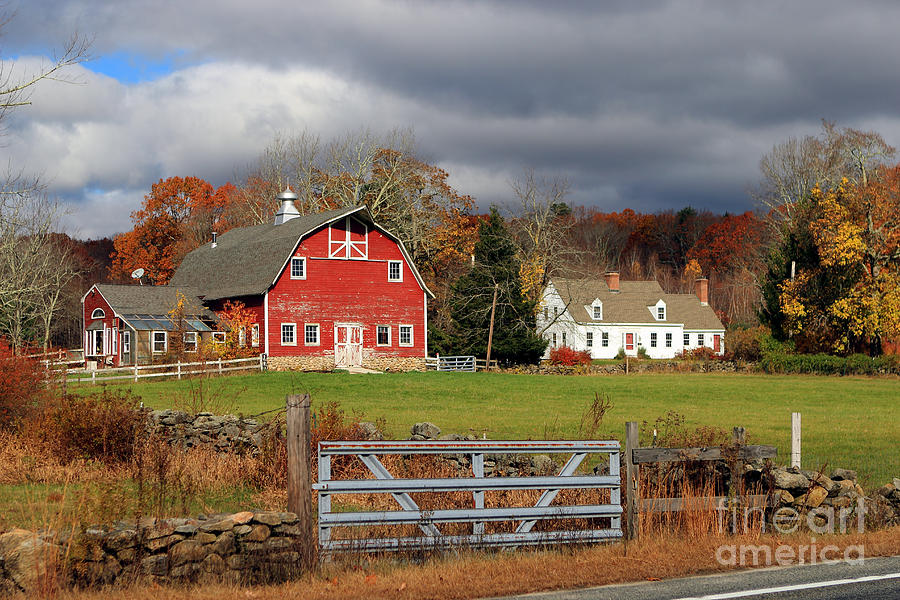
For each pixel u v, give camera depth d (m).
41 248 52.78
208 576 9.02
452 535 10.51
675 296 89.56
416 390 39.53
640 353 84.44
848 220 59.91
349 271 52.00
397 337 53.59
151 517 9.37
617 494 11.16
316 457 14.69
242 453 16.78
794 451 13.99
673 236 129.88
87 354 54.25
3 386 18.67
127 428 16.44
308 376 43.94
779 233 72.62
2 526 9.72
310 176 74.19
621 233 130.25
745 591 9.09
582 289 79.38
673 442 13.61
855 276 59.38
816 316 61.25
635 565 10.01
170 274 84.50
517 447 10.76
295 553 9.47
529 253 65.56
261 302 49.41
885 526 12.46
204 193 90.19
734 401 39.22
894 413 34.72
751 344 65.00
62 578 8.52
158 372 43.22
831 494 12.48
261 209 77.56
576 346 83.31
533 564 9.88
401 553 10.05
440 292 71.44
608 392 42.06
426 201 73.06
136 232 86.75
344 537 10.30
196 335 50.00
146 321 49.25
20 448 16.53
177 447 16.45
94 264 87.00
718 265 115.31
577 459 11.02
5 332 50.81
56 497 12.52
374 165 72.50
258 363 47.62
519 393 40.00
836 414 34.19
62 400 19.09
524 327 62.84
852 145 63.66
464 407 33.62
